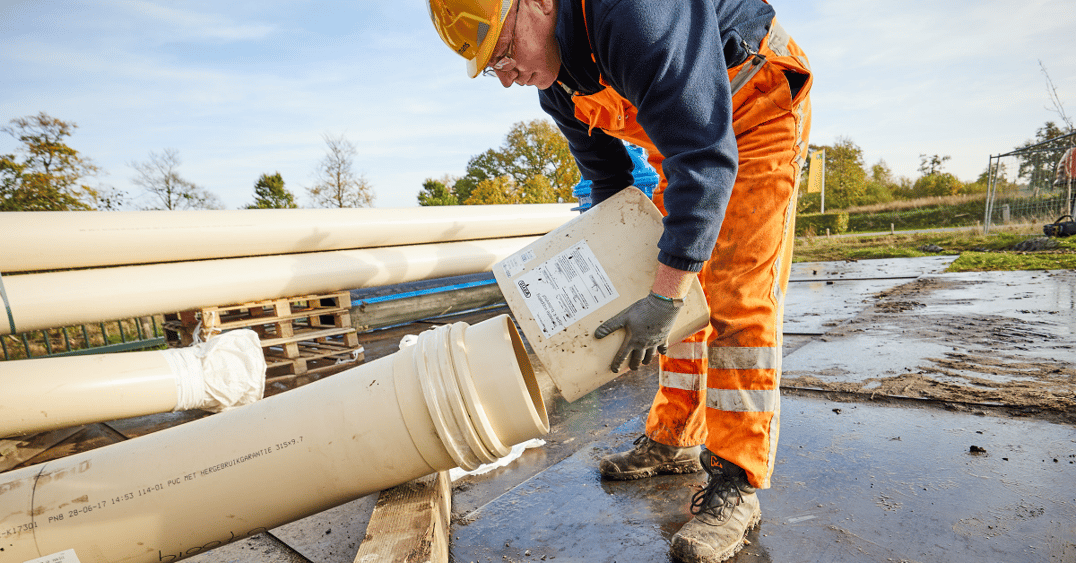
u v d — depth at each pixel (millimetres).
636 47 1149
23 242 3014
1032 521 1361
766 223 1391
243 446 1321
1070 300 4633
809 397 2486
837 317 4719
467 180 54781
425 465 1367
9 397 2398
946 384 2461
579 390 1394
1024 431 1900
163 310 3523
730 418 1411
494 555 1459
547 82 1483
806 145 1504
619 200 1424
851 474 1711
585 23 1267
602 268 1373
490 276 6941
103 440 3020
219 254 3891
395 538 1225
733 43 1335
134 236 3420
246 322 3848
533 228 6504
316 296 4289
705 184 1149
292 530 1717
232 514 1327
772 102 1372
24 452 2891
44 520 1247
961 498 1505
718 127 1173
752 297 1401
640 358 1351
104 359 2783
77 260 3250
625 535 1495
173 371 2906
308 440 1322
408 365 1351
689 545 1313
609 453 2086
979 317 4121
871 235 22234
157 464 1308
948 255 12766
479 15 1266
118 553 1292
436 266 5285
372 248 4977
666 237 1220
